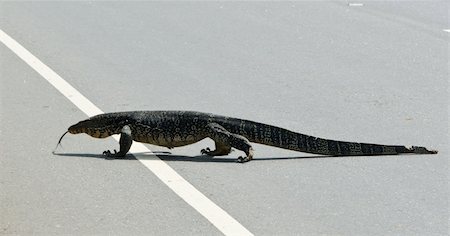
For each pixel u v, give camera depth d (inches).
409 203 609.0
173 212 596.1
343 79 956.0
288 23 1224.2
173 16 1277.1
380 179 655.1
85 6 1349.7
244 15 1277.1
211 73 984.9
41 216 592.7
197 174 670.5
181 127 714.2
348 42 1118.4
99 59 1045.8
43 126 796.0
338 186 641.6
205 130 711.7
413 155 711.1
